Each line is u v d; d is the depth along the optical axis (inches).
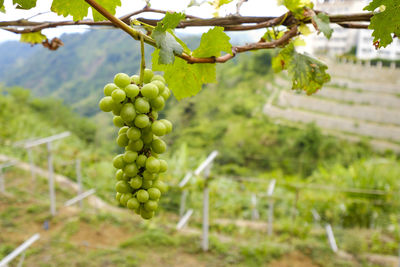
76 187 414.6
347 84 1370.6
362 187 339.3
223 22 44.9
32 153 467.2
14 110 756.0
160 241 247.8
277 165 757.9
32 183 383.6
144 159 36.0
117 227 273.3
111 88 34.0
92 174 443.8
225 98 1246.3
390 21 36.9
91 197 395.2
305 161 704.4
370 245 272.4
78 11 36.7
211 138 1026.1
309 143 977.5
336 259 236.7
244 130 1059.3
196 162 487.5
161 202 342.0
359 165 376.2
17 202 309.0
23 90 918.4
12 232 252.4
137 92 33.4
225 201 373.7
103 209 354.9
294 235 281.9
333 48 1590.8
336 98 1337.4
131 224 278.1
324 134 1083.9
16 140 551.2
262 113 1206.9
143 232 267.0
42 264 213.3
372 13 41.9
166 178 293.0
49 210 295.9
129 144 35.7
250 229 300.7
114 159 36.8
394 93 1291.8
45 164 456.8
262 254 233.3
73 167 451.5
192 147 978.1
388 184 340.8
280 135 1047.0
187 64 41.4
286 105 1302.9
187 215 307.0
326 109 1304.1
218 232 293.3
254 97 1277.1
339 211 306.5
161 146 36.4
